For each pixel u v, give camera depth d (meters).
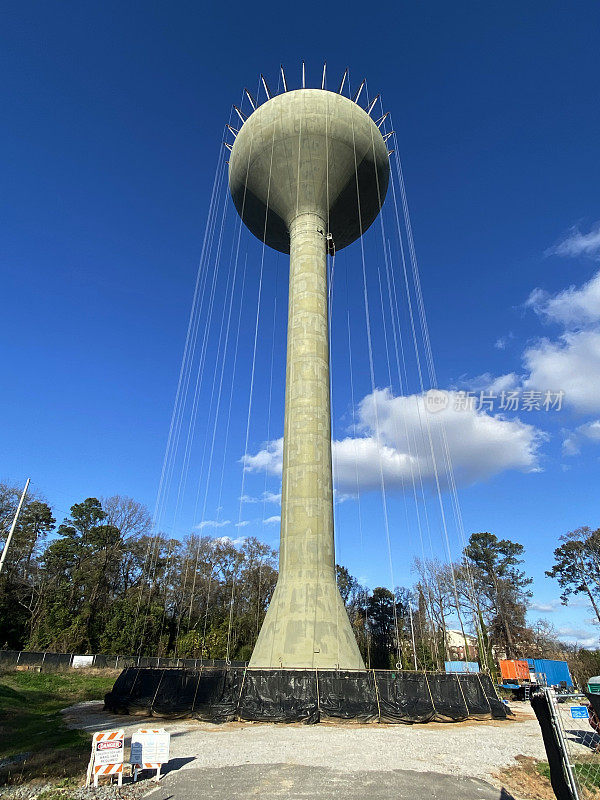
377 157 31.84
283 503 24.12
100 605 47.09
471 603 51.38
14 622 43.53
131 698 17.39
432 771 10.27
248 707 16.23
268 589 55.59
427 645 52.06
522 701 33.16
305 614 20.95
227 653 40.59
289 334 27.59
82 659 35.25
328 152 29.52
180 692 17.00
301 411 25.14
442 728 16.08
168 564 53.34
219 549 57.03
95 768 8.93
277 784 9.18
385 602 62.84
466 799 8.46
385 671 17.56
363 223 34.78
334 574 22.89
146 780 9.38
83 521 52.88
